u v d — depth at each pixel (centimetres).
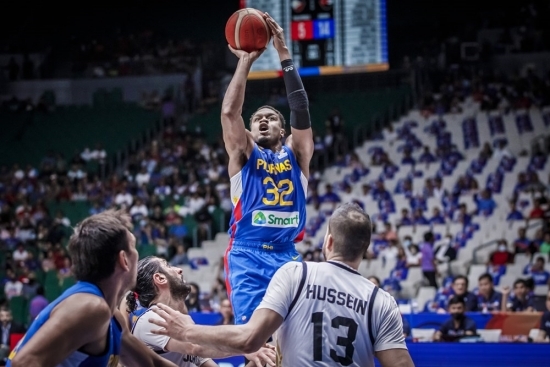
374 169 1761
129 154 2094
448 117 1934
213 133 2089
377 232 1473
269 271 413
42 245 1575
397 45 2428
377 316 339
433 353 668
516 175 1611
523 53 2200
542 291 1172
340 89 2255
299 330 336
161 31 2600
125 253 301
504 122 1862
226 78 2358
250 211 422
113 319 310
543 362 645
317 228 1520
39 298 1241
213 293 1163
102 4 2619
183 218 1627
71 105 2295
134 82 2372
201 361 412
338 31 1806
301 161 445
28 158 2100
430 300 1162
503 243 1307
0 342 1065
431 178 1652
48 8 2609
